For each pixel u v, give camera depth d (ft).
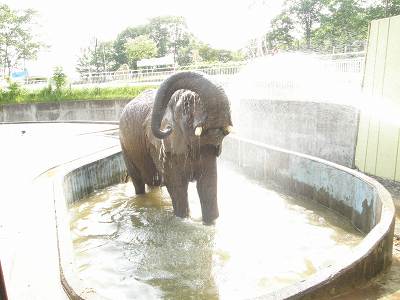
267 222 22.03
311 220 22.41
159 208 24.71
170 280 15.61
